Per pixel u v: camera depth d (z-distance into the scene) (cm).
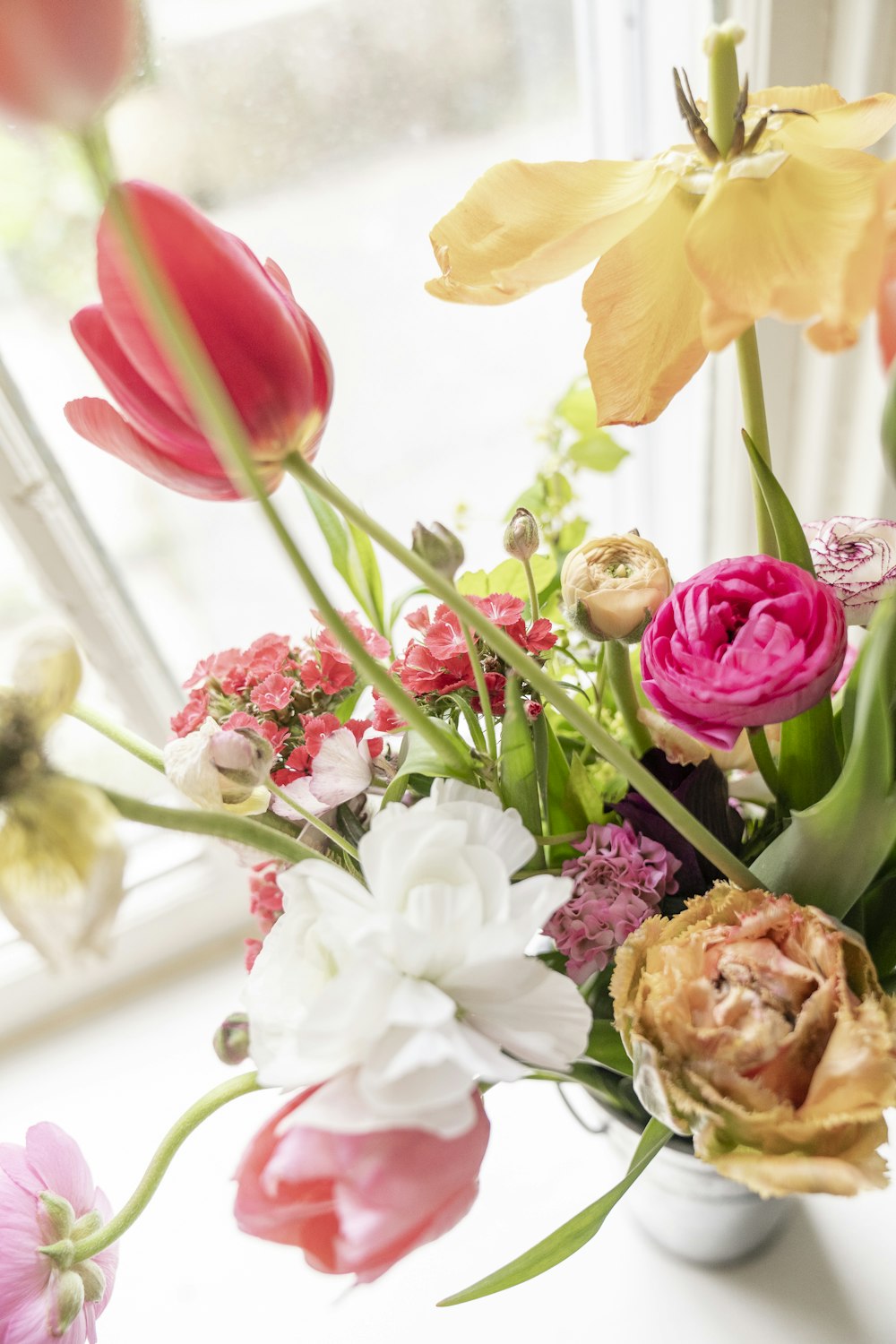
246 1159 30
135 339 27
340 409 73
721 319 31
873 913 42
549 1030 32
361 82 62
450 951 31
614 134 64
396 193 66
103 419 30
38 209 56
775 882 37
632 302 36
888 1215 53
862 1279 51
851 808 34
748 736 38
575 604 38
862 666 34
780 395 63
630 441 76
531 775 39
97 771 69
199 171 61
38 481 58
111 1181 61
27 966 70
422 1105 28
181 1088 66
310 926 32
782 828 41
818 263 31
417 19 60
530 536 40
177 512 71
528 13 62
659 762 41
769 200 32
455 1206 30
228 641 78
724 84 33
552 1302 53
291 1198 30
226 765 35
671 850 41
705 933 34
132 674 68
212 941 76
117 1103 66
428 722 32
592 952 39
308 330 31
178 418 29
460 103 64
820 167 33
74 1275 36
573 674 49
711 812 41
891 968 41
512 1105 62
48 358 61
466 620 30
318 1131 29
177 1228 59
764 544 41
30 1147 38
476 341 74
